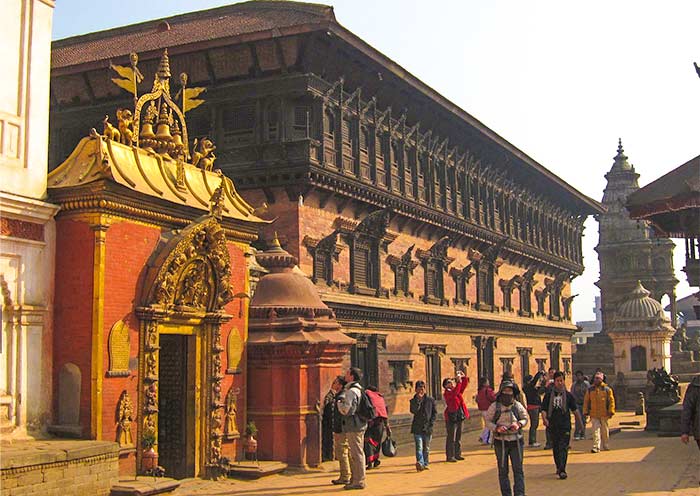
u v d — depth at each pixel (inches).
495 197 1817.2
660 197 1186.0
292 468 753.0
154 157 686.5
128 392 612.4
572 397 729.0
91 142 633.0
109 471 568.1
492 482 676.7
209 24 1269.7
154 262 642.2
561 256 2289.6
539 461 829.2
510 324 1877.5
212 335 707.4
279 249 911.0
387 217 1304.1
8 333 565.9
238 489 641.6
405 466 807.1
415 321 1413.6
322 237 1156.5
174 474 687.7
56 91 1236.5
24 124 591.5
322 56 1135.0
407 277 1402.6
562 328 2262.6
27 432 571.8
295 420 763.4
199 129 1177.4
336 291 1176.2
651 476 691.4
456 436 855.7
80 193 595.5
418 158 1446.9
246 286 776.9
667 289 3181.6
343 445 663.1
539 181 2047.2
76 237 601.3
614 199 3262.8
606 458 843.4
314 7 1190.3
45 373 591.2
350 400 636.7
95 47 1338.6
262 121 1125.7
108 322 597.0
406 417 1232.8
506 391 552.7
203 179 746.2
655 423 1207.6
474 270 1720.0
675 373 2920.8
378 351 1286.9
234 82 1146.0
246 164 1112.2
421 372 1437.0
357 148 1228.5
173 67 1166.3
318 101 1130.7
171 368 702.5
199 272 683.4
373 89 1278.3
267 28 1114.7
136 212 627.8
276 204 1116.5
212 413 701.3
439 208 1504.7
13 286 569.0
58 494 519.2
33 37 605.3
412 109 1400.1
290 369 772.0
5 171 571.8
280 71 1125.1
